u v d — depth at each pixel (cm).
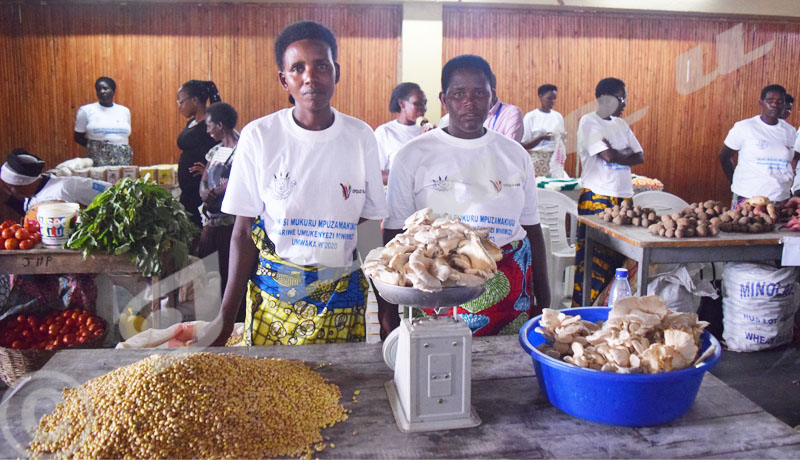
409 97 360
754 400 263
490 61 490
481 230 121
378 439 107
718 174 383
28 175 271
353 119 173
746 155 350
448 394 110
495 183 180
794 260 285
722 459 99
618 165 346
